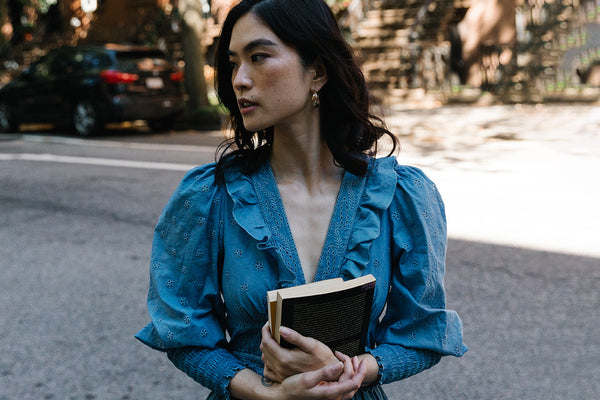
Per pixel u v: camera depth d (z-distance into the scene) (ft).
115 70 40.96
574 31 48.21
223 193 5.03
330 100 4.97
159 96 42.27
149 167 30.58
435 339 4.98
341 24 55.77
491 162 27.61
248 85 4.68
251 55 4.68
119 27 72.13
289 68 4.67
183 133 42.88
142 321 13.76
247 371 4.79
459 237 18.12
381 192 5.03
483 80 49.90
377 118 5.34
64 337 13.04
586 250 16.70
